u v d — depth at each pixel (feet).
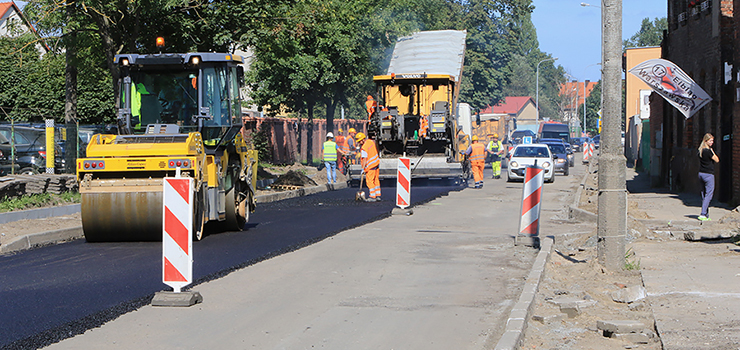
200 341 20.71
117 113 44.86
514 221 51.70
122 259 35.35
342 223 50.08
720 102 66.13
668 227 48.55
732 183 64.13
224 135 45.32
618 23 31.27
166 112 45.21
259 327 22.35
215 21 71.92
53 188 58.65
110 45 67.05
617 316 24.25
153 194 39.73
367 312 24.43
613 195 31.60
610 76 31.42
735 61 61.77
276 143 132.26
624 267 31.81
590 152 165.07
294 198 72.84
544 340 21.56
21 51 65.67
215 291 27.81
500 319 23.50
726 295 25.84
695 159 75.82
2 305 25.40
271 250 38.11
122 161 40.04
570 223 51.37
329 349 20.01
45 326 22.44
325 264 33.86
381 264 33.94
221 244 40.37
